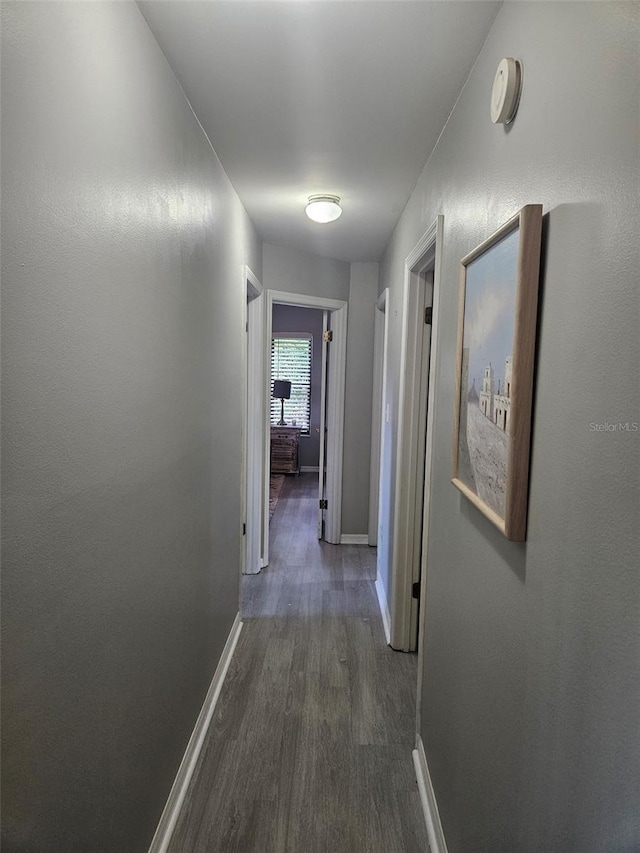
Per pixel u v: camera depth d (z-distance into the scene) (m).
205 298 2.06
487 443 1.19
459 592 1.51
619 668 0.66
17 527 0.81
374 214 3.08
